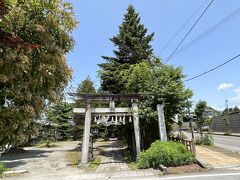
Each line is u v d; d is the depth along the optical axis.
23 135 3.30
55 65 3.78
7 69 2.89
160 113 13.72
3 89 3.09
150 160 11.56
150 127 16.25
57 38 4.00
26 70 3.20
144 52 23.67
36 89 3.46
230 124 38.25
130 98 14.91
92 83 32.50
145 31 25.52
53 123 32.78
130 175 10.22
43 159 18.48
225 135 33.34
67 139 38.91
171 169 10.38
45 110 4.00
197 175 9.30
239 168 10.33
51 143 33.31
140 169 11.40
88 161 14.21
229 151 15.19
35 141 32.94
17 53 3.00
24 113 3.13
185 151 11.64
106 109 14.82
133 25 25.23
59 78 3.99
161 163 11.09
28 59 3.11
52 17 3.75
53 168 14.08
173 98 14.70
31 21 3.43
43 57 3.52
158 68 16.08
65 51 4.23
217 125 42.94
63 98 4.42
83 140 14.16
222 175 9.04
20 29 3.34
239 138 27.33
